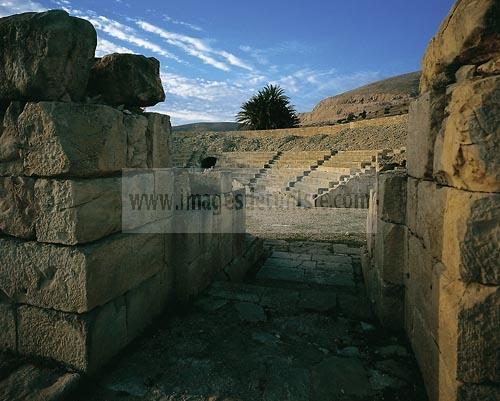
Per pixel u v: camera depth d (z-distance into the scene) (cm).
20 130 239
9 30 230
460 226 170
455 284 177
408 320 298
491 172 161
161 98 335
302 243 819
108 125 259
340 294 399
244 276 594
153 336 306
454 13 205
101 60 294
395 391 236
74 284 239
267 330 320
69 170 230
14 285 258
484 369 166
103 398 229
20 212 251
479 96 166
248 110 3634
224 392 234
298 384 243
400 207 317
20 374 240
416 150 276
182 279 375
